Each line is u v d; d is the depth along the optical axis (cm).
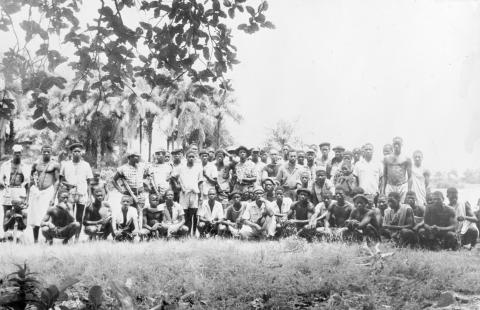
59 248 777
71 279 400
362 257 687
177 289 565
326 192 986
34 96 451
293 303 530
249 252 729
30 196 886
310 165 1057
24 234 917
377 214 892
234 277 590
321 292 563
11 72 464
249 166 1060
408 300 537
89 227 915
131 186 946
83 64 480
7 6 473
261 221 958
